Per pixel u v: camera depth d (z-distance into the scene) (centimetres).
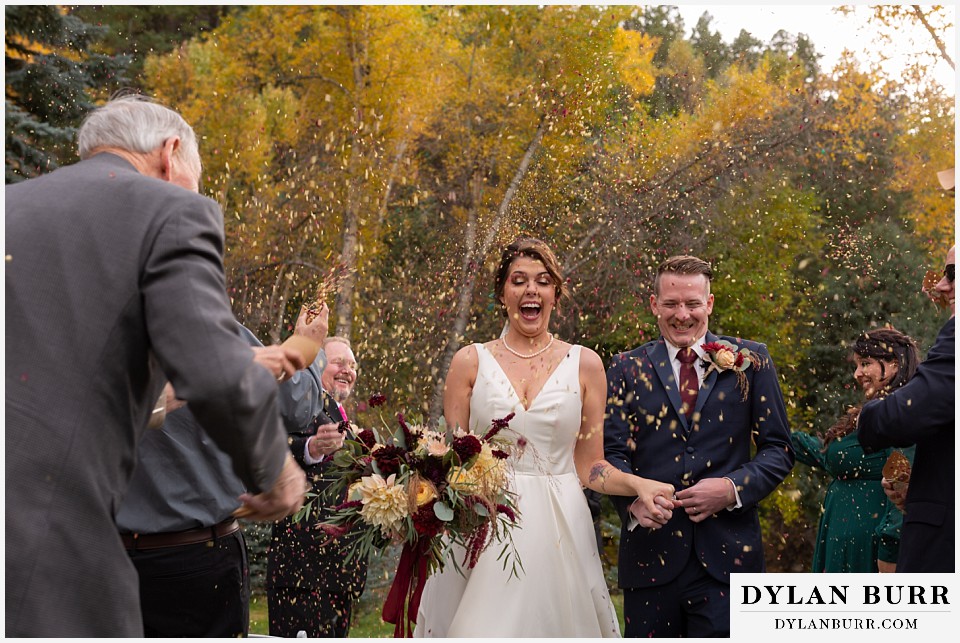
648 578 323
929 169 1204
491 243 1023
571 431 329
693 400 337
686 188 1123
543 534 315
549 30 1140
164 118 208
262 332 1096
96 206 176
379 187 1155
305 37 1592
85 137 203
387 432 339
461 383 339
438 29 1320
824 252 1230
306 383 349
